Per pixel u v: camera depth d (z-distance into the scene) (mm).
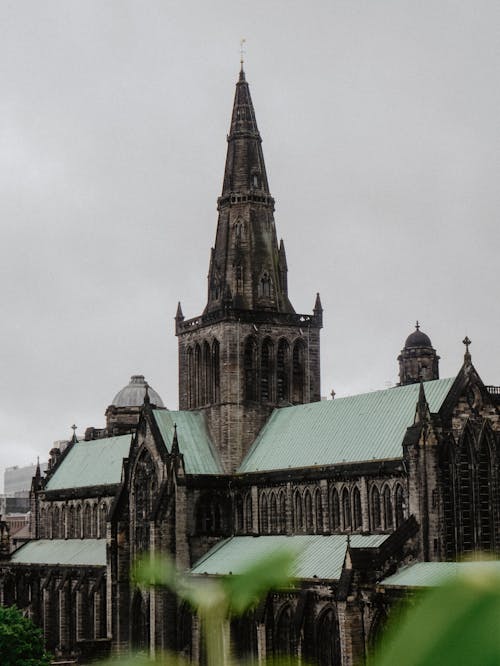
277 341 144125
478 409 108062
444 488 104562
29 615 168000
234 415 139625
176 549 132125
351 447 118750
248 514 134250
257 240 147250
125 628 138750
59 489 184250
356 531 114688
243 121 150500
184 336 151375
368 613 97375
